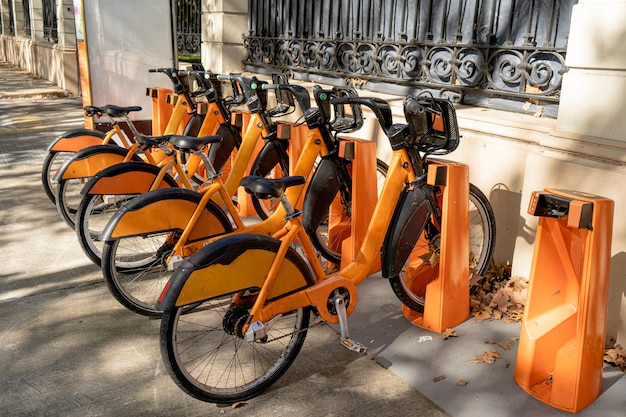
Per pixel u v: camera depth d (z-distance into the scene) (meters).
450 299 3.21
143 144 3.57
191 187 3.76
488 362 2.91
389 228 3.13
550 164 3.35
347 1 5.76
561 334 2.70
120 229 3.06
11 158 7.14
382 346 3.08
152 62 7.12
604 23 3.05
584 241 2.45
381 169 4.17
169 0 7.05
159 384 2.74
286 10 6.64
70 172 4.18
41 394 2.64
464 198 3.15
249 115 4.88
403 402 2.62
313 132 3.73
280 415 2.53
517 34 4.23
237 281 2.46
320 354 3.01
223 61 7.40
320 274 2.79
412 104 2.98
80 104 12.27
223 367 2.86
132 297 3.33
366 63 5.62
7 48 23.50
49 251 4.34
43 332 3.19
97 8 6.68
